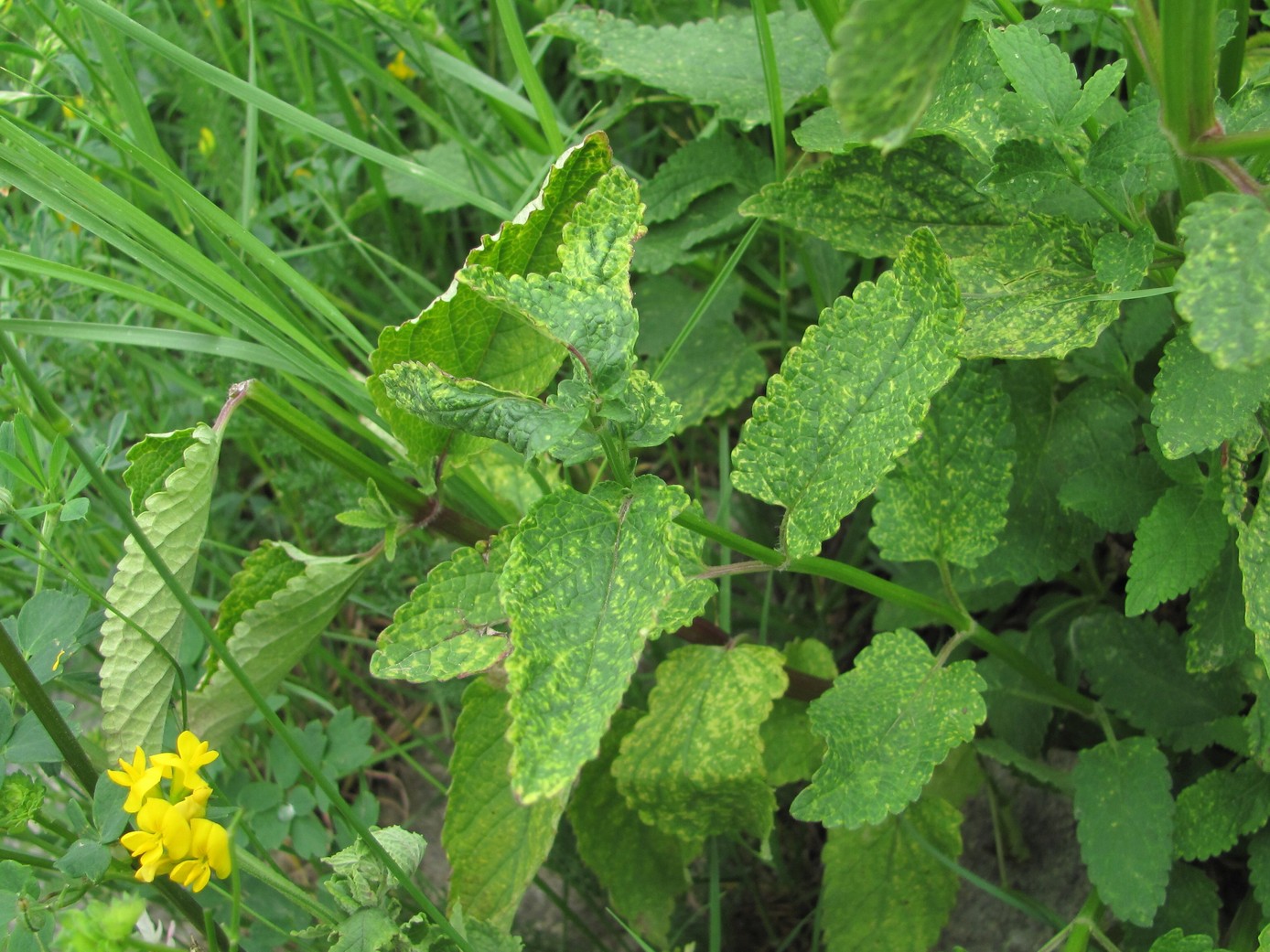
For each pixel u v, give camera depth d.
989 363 0.28
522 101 0.37
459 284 0.25
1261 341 0.19
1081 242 0.26
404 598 0.37
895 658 0.27
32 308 0.37
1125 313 0.31
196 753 0.24
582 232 0.22
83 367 0.40
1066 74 0.24
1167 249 0.25
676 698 0.30
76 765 0.25
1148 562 0.26
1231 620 0.27
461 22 0.50
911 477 0.28
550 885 0.37
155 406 0.41
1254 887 0.28
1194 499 0.26
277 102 0.31
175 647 0.28
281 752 0.32
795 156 0.38
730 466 0.40
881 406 0.24
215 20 0.43
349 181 0.44
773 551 0.25
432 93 0.46
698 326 0.37
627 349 0.22
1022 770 0.30
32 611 0.26
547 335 0.22
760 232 0.38
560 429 0.22
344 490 0.39
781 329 0.37
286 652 0.30
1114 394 0.30
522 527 0.22
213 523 0.41
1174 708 0.30
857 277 0.39
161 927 0.28
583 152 0.24
